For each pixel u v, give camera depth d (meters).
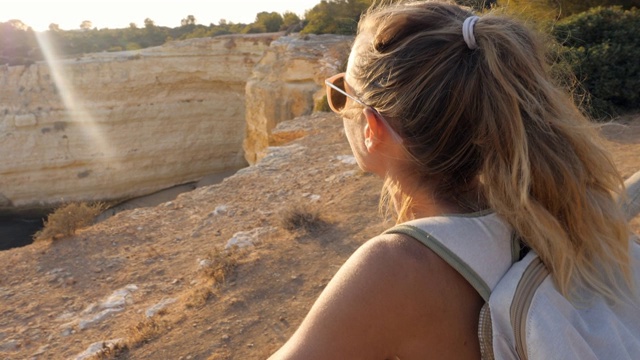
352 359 0.77
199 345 4.78
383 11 0.98
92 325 5.94
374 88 0.93
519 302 0.79
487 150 0.88
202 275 6.45
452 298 0.80
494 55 0.86
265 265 6.13
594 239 0.90
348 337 0.77
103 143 41.91
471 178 0.92
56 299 6.97
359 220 7.12
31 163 40.56
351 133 1.03
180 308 5.62
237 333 4.88
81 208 9.67
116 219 9.93
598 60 10.38
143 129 42.66
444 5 0.97
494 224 0.86
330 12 33.81
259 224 8.15
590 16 11.22
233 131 44.44
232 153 45.25
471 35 0.88
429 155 0.90
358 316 0.77
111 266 7.82
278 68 29.41
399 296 0.78
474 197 0.93
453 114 0.88
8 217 40.00
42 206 41.53
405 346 0.80
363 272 0.79
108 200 42.97
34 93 40.53
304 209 7.45
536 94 0.90
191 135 43.78
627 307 0.92
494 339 0.78
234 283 5.85
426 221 0.84
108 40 74.62
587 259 0.90
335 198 8.42
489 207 0.91
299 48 29.03
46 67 40.75
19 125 40.06
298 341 0.78
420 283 0.78
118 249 8.49
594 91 10.53
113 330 5.68
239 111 43.88
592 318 0.85
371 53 0.95
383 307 0.77
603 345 0.82
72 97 41.00
